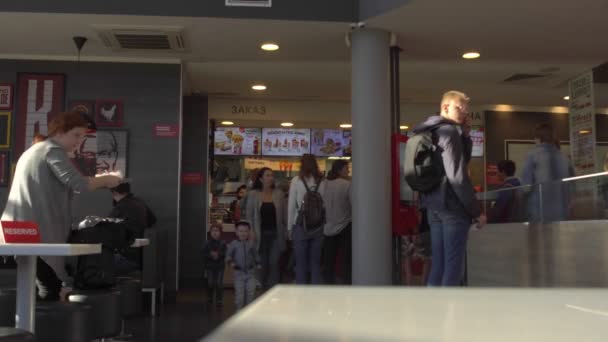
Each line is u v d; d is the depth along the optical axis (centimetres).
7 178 731
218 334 24
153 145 758
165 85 761
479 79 878
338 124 1075
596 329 26
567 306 34
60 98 746
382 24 602
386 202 605
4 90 741
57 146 327
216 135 1094
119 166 752
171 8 591
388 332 26
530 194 450
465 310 32
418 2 540
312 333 26
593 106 816
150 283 632
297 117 1040
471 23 597
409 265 594
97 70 755
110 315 344
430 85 920
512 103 1070
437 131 389
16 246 237
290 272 819
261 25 614
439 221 390
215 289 734
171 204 757
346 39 640
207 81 898
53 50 722
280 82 905
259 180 731
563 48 693
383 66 615
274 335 25
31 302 276
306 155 618
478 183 1080
